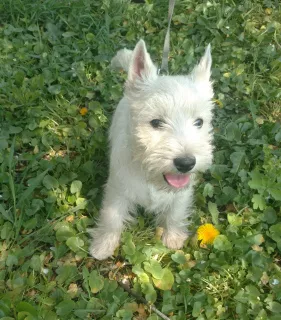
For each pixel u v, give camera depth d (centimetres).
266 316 47
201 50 80
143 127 46
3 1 84
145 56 47
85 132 66
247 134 66
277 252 55
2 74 72
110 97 70
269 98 73
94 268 54
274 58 78
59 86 70
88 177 61
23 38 80
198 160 46
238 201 58
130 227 57
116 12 85
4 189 58
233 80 74
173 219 56
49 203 57
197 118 47
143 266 52
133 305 49
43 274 51
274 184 57
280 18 88
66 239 54
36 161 61
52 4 84
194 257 54
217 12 84
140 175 49
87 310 48
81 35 82
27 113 66
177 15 85
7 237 54
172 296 50
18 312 46
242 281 51
